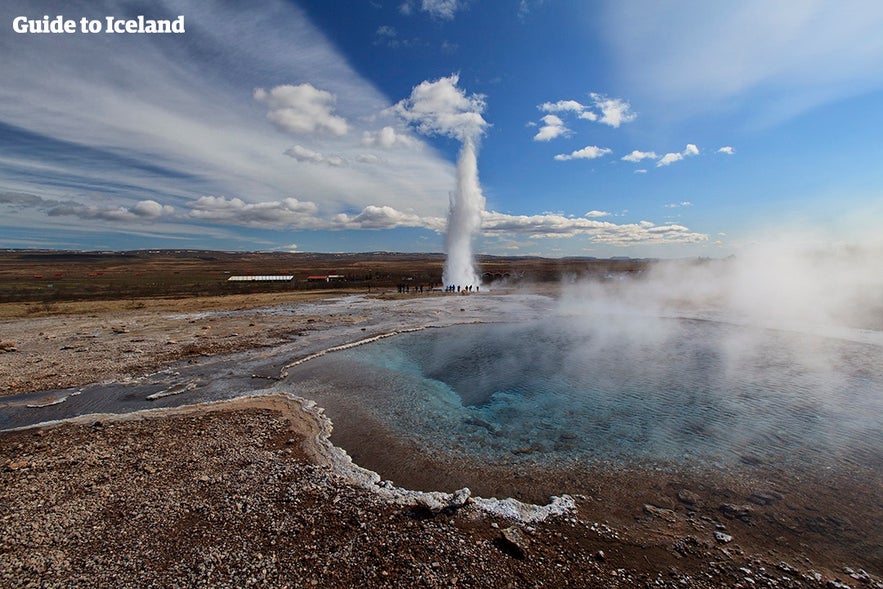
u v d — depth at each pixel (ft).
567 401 44.73
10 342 66.23
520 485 28.73
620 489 28.04
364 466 31.30
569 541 22.61
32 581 18.98
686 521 24.45
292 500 25.81
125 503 25.17
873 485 27.84
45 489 26.63
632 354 64.08
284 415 40.27
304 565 20.27
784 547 22.18
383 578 19.53
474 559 20.94
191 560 20.43
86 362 57.98
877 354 60.18
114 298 127.34
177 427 36.91
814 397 44.24
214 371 55.06
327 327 84.02
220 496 26.02
